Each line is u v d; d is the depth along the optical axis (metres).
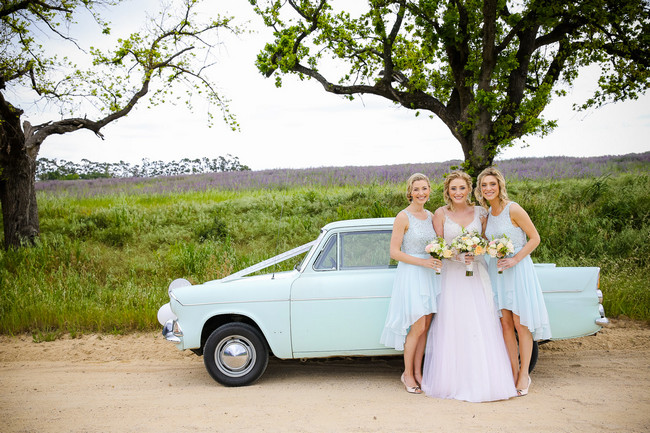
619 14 11.57
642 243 10.37
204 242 13.76
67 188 27.53
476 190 4.90
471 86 11.73
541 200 13.57
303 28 12.42
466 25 11.57
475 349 4.59
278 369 5.95
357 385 5.20
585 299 4.96
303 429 3.95
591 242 10.86
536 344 5.09
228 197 20.84
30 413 4.61
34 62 14.19
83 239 14.81
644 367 5.51
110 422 4.29
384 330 4.91
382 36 11.85
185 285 5.96
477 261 4.79
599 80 12.69
